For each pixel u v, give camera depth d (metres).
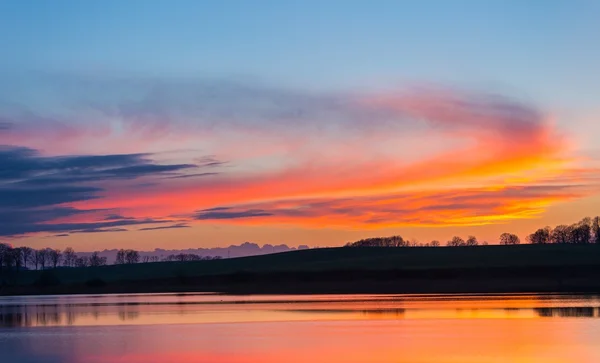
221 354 46.28
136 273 191.50
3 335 57.44
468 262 147.12
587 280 119.88
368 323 61.03
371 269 144.00
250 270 162.12
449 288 115.88
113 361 44.44
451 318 64.62
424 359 42.69
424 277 133.62
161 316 72.88
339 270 146.00
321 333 54.78
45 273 157.88
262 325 61.09
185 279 151.88
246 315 71.56
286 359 43.91
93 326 63.78
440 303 83.19
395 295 103.31
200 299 103.44
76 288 150.25
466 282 124.56
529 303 80.50
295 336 53.31
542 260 143.25
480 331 54.19
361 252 190.62
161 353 47.03
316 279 140.38
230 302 93.94
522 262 141.88
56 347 50.09
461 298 91.94
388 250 190.00
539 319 62.06
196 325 62.25
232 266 187.00
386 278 135.00
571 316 64.56
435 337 51.38
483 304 80.25
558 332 52.94
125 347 49.75
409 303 84.19
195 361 44.12
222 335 54.78
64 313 80.25
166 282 151.88
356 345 48.34
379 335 52.94
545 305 77.19
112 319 70.81
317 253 197.75
